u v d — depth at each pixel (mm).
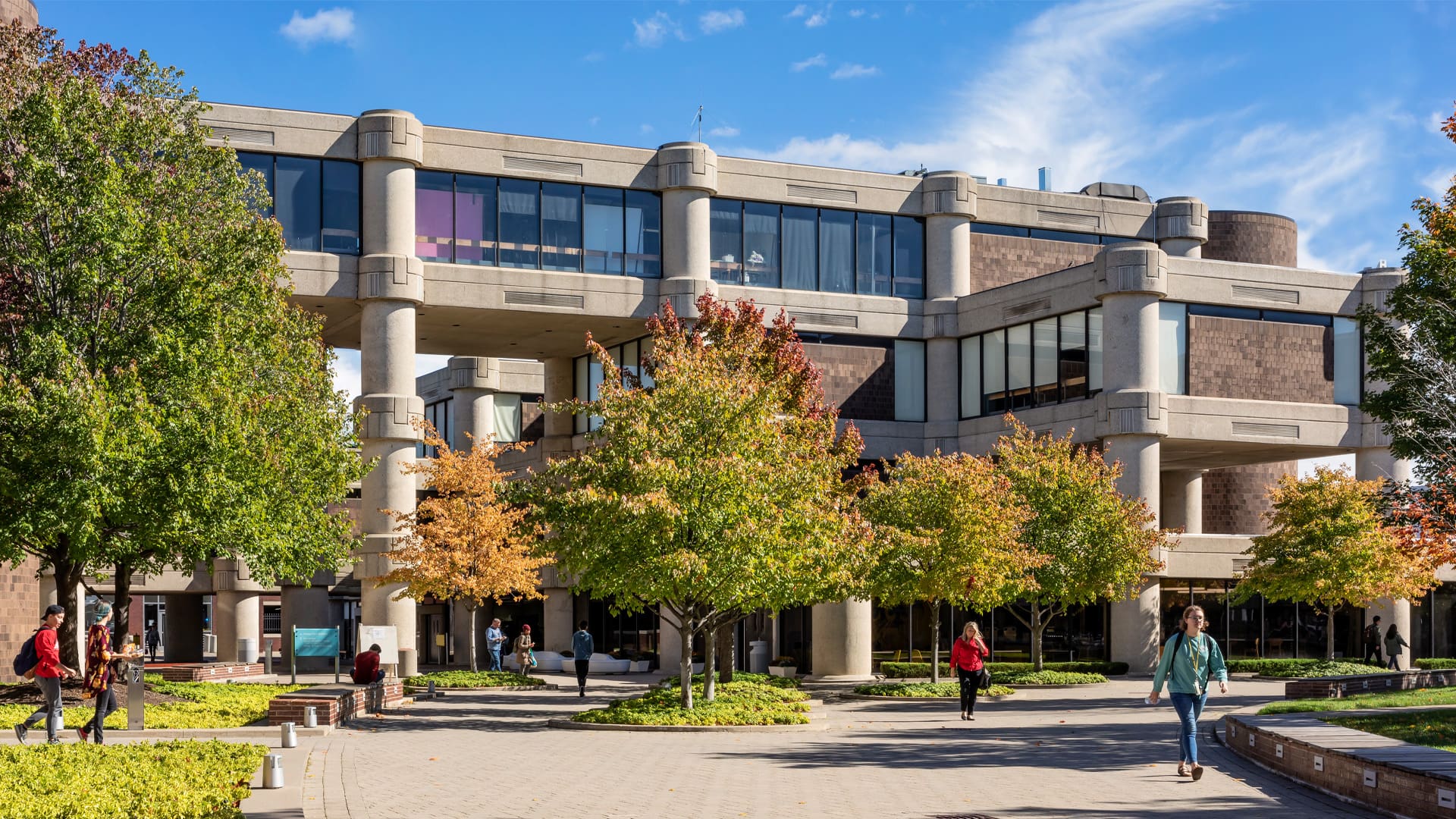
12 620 33438
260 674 44781
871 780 15398
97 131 25906
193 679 38156
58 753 16156
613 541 23828
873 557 26812
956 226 48219
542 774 16000
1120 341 41812
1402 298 25531
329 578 54219
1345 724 18453
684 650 24688
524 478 53500
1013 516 33125
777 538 23984
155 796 12656
